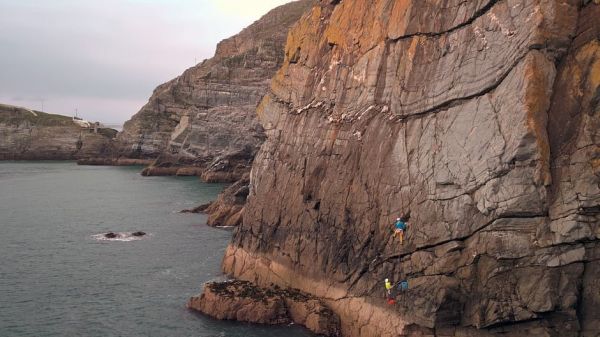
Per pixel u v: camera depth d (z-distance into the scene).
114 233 71.25
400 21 37.88
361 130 39.72
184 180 143.25
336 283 38.38
